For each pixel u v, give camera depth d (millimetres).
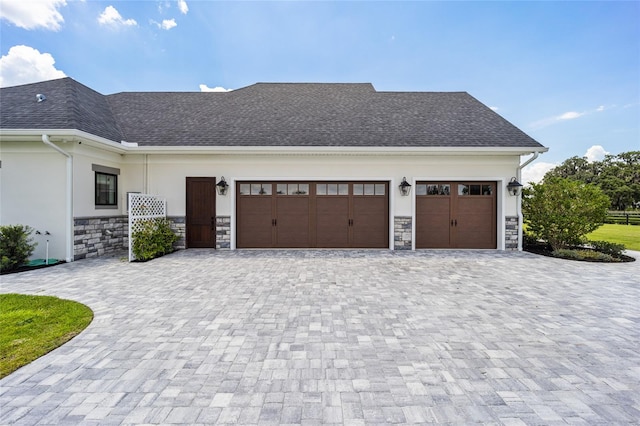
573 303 5203
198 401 2609
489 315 4641
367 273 7293
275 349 3539
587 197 9578
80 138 8156
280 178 10641
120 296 5473
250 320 4398
